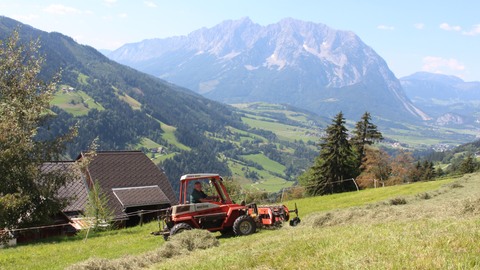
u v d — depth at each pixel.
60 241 31.62
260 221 20.92
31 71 38.16
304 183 88.62
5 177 33.88
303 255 9.65
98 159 60.78
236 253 11.66
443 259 7.46
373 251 8.78
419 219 14.48
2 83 37.44
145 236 27.39
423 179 100.19
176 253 14.91
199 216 19.78
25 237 36.62
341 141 70.38
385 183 71.69
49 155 37.81
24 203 32.62
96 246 24.91
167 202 56.78
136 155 63.91
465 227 10.05
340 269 7.98
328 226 17.91
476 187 28.88
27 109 36.84
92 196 38.72
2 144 34.12
